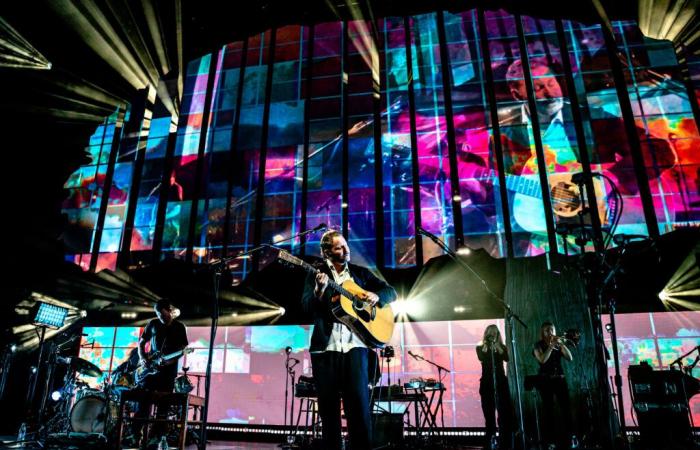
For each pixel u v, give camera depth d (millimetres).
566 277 7848
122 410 4301
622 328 8148
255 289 9125
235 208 10461
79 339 9375
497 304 8164
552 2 10547
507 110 10242
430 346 8633
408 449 5992
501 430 5938
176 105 11570
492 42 10930
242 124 11234
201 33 11844
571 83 10227
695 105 9609
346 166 10414
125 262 10227
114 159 11102
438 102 10625
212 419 8812
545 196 9391
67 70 9266
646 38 10305
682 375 5734
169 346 5441
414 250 9461
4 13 7188
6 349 8148
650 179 9148
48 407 7633
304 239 9906
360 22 11781
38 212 9883
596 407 6434
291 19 11914
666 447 5484
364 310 2875
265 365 9008
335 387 2650
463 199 9656
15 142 9461
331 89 11242
